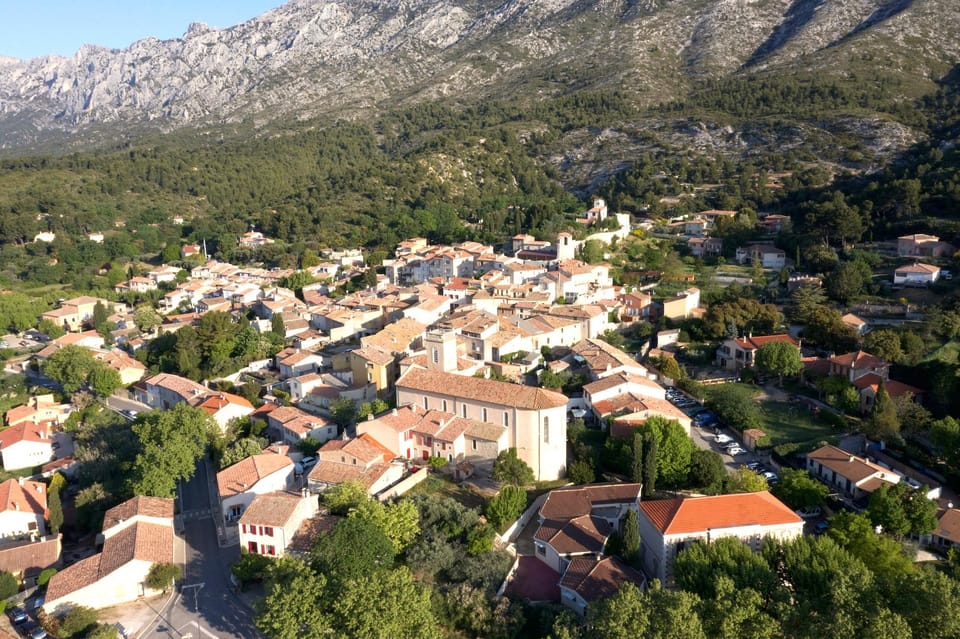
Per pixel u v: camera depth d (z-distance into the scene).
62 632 76.19
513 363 136.75
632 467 95.12
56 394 162.50
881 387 110.56
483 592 74.25
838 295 161.12
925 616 59.47
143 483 101.44
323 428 118.25
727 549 71.25
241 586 83.62
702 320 159.00
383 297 187.38
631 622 60.41
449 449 103.69
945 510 87.69
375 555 77.88
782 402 127.94
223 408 129.00
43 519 107.19
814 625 59.56
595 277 189.12
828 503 92.38
